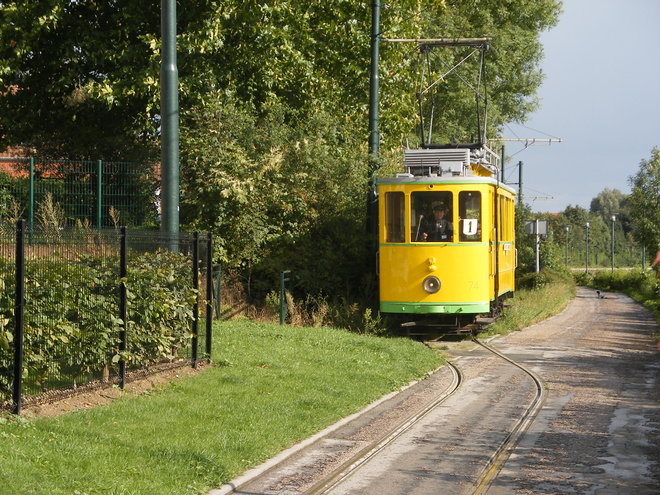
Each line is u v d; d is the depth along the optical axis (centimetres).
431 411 2041
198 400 1930
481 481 1434
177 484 1334
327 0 4788
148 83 3897
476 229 3478
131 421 1688
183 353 2286
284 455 1568
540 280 6919
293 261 3828
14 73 4147
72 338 1786
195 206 3722
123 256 1959
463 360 2947
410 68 5403
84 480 1290
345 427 1841
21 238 1620
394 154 4716
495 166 4444
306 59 4888
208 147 3681
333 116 4988
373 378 2380
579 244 19438
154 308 2062
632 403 2156
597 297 8556
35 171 3819
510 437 1762
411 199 3503
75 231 1812
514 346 3391
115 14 4234
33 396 1683
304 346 2819
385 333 3566
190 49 3994
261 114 4519
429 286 3472
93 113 4475
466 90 8494
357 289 3944
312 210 3903
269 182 3775
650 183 7756
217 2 4106
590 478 1451
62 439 1486
